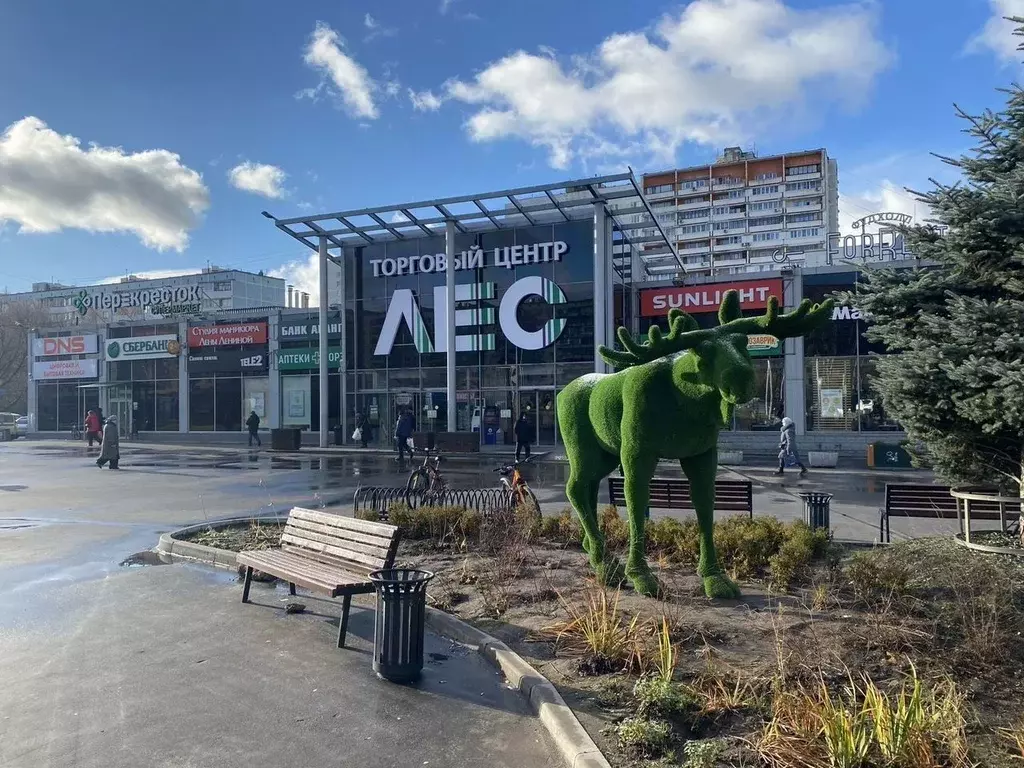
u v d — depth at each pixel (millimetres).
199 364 37469
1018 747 3557
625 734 3963
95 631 6160
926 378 6852
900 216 26344
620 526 8812
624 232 29109
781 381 26000
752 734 3883
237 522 10844
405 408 30094
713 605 6230
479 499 12523
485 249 28906
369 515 9820
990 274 6859
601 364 25734
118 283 75188
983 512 7699
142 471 20688
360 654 5633
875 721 3582
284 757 3982
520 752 4047
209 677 5137
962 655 4719
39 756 3977
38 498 14836
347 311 31062
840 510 12805
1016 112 6637
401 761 3945
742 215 121625
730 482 9352
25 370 64938
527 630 5879
